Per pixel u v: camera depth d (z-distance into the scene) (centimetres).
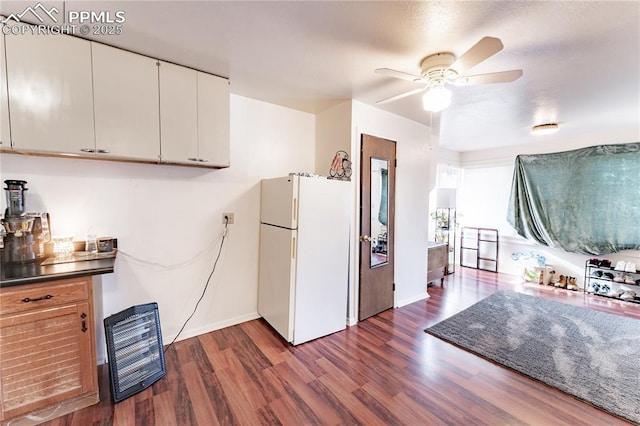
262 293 302
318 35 183
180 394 192
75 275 169
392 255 352
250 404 184
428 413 179
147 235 245
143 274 245
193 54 209
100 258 202
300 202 252
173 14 163
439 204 497
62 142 182
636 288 400
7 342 155
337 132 314
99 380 204
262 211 303
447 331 290
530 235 499
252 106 298
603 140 430
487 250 566
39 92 175
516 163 519
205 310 279
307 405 184
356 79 248
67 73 182
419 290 391
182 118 225
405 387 203
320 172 337
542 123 381
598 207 432
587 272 438
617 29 170
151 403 183
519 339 275
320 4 153
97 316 219
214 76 240
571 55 202
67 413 173
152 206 246
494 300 387
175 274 261
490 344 264
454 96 282
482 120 368
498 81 196
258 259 310
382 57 209
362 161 310
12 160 192
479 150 571
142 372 199
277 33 181
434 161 445
